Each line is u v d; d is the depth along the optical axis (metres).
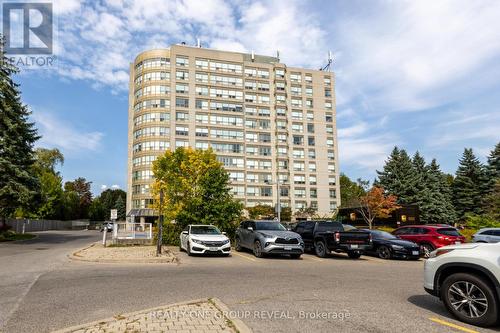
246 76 80.31
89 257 15.18
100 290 8.31
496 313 5.56
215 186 24.14
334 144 84.50
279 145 79.81
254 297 7.56
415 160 64.75
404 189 56.97
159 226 16.66
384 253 17.84
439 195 58.28
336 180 83.19
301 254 17.89
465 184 61.56
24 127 29.42
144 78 75.31
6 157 28.00
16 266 12.94
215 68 78.12
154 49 75.62
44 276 10.45
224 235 17.56
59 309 6.58
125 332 4.99
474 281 5.90
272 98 81.50
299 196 79.69
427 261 6.84
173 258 15.12
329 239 16.89
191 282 9.40
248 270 11.92
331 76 87.12
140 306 6.79
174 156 25.28
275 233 16.50
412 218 38.38
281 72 82.81
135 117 75.88
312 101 84.50
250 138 78.62
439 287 6.56
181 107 74.56
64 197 73.69
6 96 29.14
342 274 11.32
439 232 18.91
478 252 6.07
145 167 71.88
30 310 6.52
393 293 8.19
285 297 7.57
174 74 75.06
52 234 45.44
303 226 20.05
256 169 77.81
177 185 23.73
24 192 28.17
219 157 75.38
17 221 44.81
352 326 5.55
